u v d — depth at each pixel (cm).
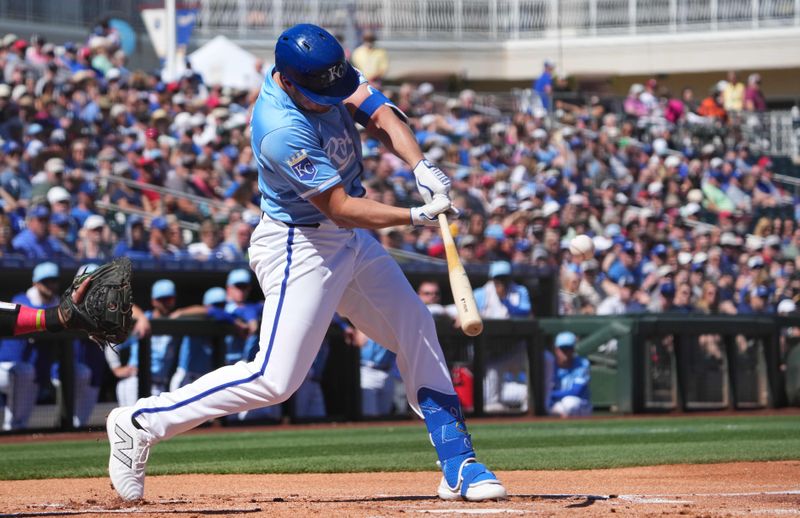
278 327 1502
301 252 1495
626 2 10725
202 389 1527
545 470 2253
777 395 4872
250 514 1442
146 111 5634
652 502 1581
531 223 5450
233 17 9775
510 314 4484
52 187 4431
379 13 10488
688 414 4566
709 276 5859
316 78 1427
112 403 3819
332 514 1428
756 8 10575
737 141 8200
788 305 5584
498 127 7162
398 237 5003
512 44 10775
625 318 4484
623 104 8294
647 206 6975
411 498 1666
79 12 8812
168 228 4422
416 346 1581
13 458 2716
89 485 2056
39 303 3606
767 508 1505
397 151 1545
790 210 7594
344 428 3897
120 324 1481
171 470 2288
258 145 1479
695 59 10644
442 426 1583
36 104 5084
